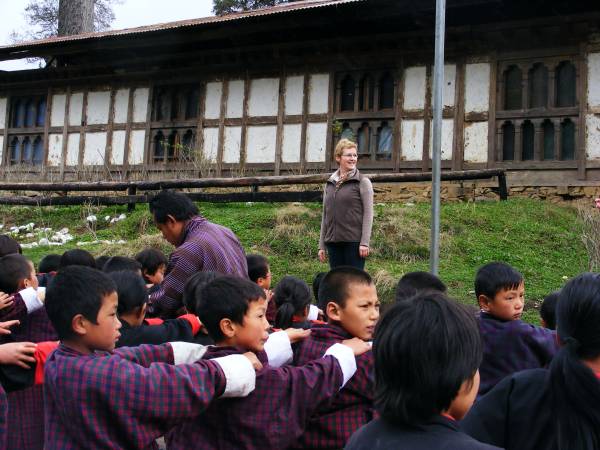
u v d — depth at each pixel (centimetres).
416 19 1268
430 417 173
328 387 277
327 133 1421
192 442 275
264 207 1178
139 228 1159
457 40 1297
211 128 1544
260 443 266
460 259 884
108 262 462
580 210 1005
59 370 250
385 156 1370
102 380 243
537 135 1235
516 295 371
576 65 1216
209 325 291
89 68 1659
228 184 1205
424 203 1193
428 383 170
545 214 1069
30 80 1759
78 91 1714
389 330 178
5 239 519
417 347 171
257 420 267
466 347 173
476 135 1286
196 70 1559
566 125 1226
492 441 213
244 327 287
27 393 349
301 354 322
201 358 291
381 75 1389
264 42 1476
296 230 994
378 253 905
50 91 1745
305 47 1425
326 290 326
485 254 895
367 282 324
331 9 1266
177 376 247
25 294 381
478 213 1053
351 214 655
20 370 297
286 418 268
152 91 1619
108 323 268
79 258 507
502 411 214
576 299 201
